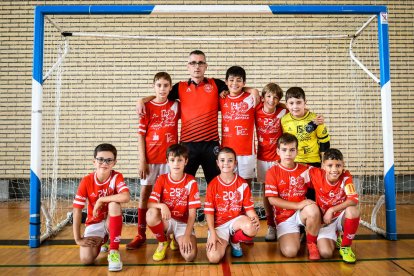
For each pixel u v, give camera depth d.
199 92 3.21
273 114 3.30
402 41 6.28
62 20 6.09
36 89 3.05
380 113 6.05
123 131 6.09
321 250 2.66
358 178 5.92
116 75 6.14
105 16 6.17
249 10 3.16
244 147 3.20
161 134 3.17
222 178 2.78
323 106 6.16
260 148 3.35
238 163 3.20
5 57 6.09
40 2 6.16
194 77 3.21
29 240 3.08
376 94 6.07
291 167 2.87
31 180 3.03
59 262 2.62
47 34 5.96
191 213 2.69
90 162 6.00
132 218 4.16
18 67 6.09
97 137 6.05
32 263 2.60
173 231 2.73
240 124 3.19
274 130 3.30
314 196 3.18
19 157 6.01
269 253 2.82
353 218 2.57
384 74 3.27
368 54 6.16
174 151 2.69
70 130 5.99
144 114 3.11
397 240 3.18
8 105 6.05
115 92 6.12
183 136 3.20
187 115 3.19
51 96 5.96
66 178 5.93
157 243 3.17
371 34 6.17
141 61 6.18
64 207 5.03
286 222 2.80
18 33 6.11
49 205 5.14
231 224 2.70
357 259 2.64
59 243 3.16
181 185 2.73
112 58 6.15
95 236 2.63
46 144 5.88
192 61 3.19
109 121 6.09
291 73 6.21
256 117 3.34
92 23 6.14
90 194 2.66
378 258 2.67
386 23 3.28
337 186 2.76
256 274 2.34
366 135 6.06
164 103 3.20
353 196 2.64
